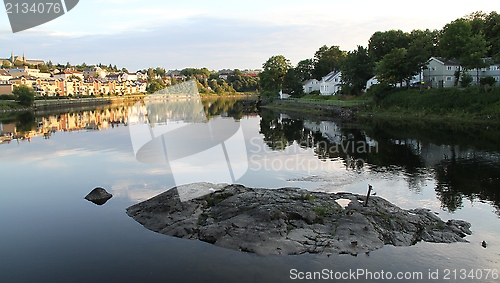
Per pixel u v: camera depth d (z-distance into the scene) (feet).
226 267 37.65
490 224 47.50
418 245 41.50
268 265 37.78
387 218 45.62
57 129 158.61
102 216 51.65
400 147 99.81
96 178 72.54
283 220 44.65
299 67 348.18
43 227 48.34
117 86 561.84
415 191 61.46
